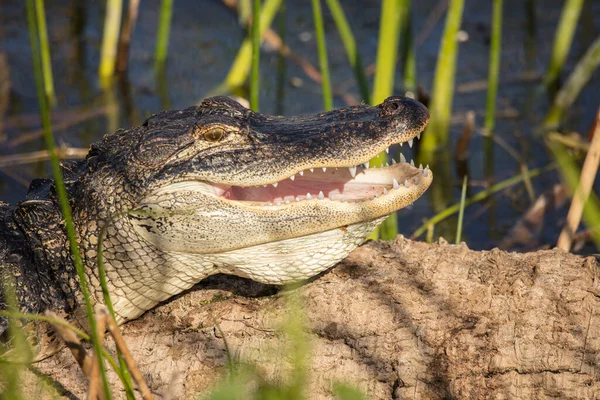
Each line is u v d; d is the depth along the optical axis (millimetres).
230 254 11688
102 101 23266
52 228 12156
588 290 11562
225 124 11688
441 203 19250
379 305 11836
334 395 11094
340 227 11531
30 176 19719
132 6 24312
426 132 21141
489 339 11188
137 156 11758
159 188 11602
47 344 11836
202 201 11523
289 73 24734
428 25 26797
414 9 27844
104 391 9477
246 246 11555
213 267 12016
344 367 11273
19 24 27047
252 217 11406
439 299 11836
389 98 12039
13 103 22844
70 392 11406
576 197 15047
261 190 12461
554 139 21047
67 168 12914
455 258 12586
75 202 12086
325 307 11906
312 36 26844
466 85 24031
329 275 12539
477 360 11039
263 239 11477
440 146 21266
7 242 12211
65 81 24172
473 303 11703
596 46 21172
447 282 12086
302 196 11617
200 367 11492
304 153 11695
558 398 10719
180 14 28141
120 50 24609
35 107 22734
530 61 25016
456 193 19609
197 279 12211
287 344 11492
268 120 12352
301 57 25531
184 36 26797
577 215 15094
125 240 11734
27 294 11766
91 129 21891
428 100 22172
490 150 21094
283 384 11188
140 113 22734
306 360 11281
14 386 10359
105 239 11758
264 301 12305
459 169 20484
